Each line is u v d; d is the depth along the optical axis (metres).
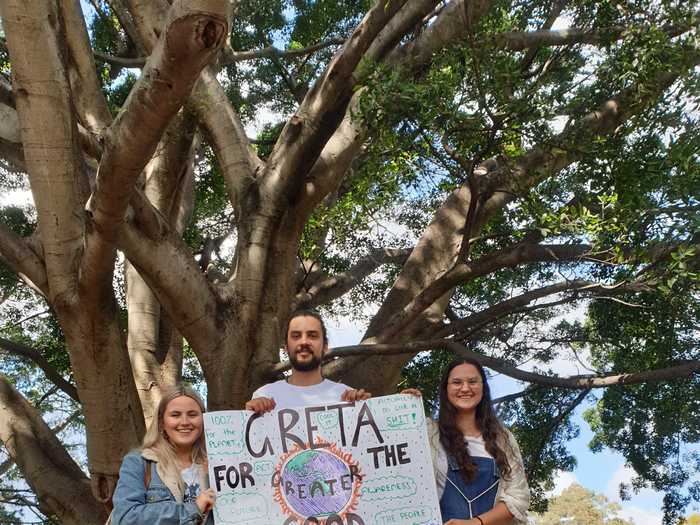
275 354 9.73
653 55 8.62
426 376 14.57
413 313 9.52
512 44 9.91
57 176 7.07
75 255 7.34
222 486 4.95
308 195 9.83
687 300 11.95
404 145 8.55
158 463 4.88
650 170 8.63
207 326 9.22
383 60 9.67
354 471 5.12
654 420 14.97
